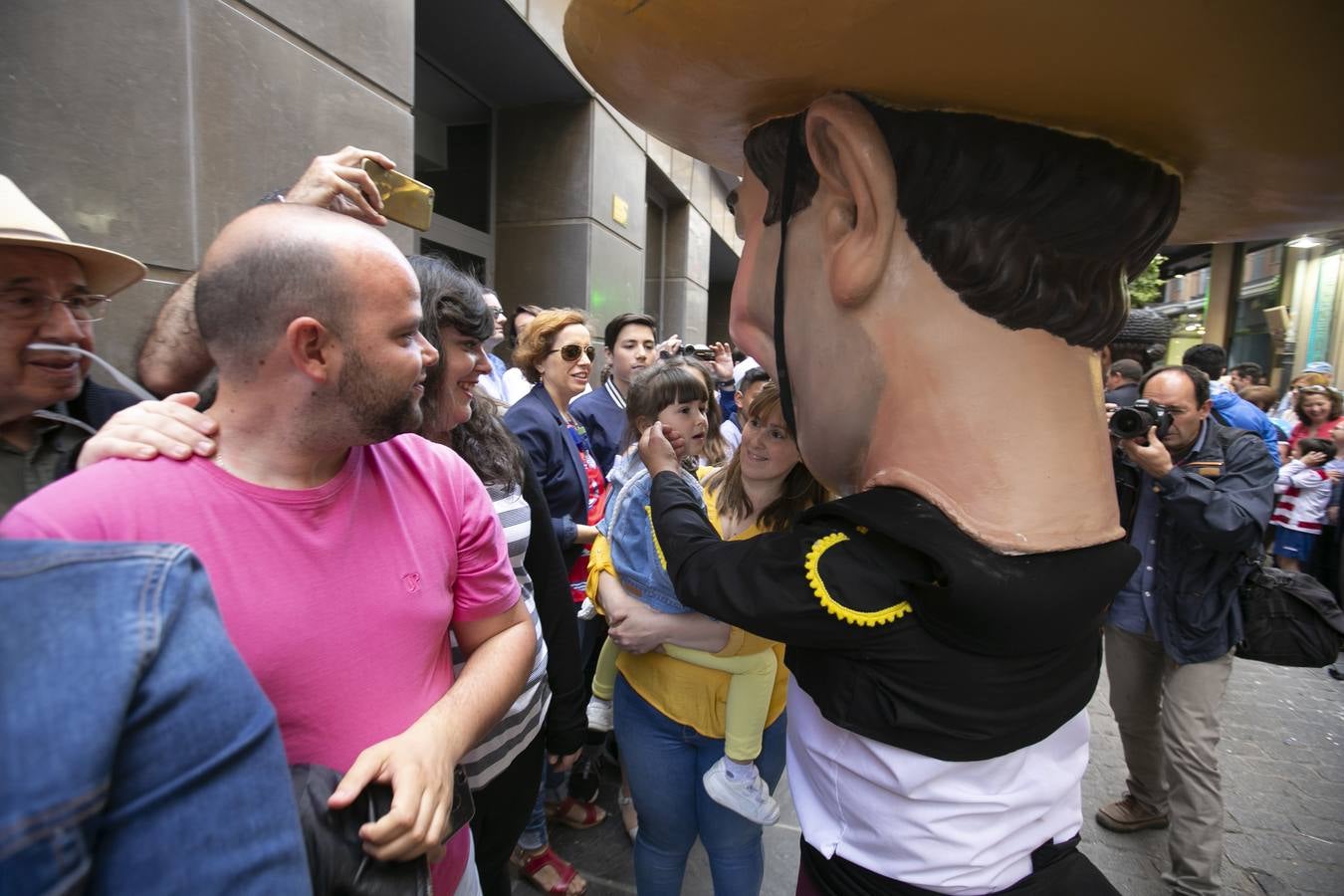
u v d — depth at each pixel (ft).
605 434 10.83
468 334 4.44
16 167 6.02
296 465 2.54
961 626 2.51
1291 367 35.68
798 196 3.12
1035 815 2.97
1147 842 8.62
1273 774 10.34
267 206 2.49
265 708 1.73
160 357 3.65
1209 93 2.30
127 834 1.43
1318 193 3.10
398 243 11.39
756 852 5.68
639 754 5.64
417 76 17.21
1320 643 7.15
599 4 2.51
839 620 2.69
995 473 2.63
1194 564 7.36
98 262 3.62
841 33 2.31
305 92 8.89
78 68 6.33
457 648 4.17
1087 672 3.02
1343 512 13.05
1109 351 10.84
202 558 2.28
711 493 5.73
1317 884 8.01
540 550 5.43
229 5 7.72
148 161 6.89
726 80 2.82
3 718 1.32
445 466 3.28
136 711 1.46
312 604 2.48
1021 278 2.64
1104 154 2.70
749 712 5.22
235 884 1.53
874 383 2.89
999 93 2.50
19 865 1.26
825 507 2.97
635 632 5.25
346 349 2.37
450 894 3.37
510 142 20.10
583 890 7.22
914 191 2.71
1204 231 3.96
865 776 2.93
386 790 2.38
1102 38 2.08
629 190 22.70
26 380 3.34
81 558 1.56
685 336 33.47
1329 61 2.03
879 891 2.94
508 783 4.81
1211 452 7.57
